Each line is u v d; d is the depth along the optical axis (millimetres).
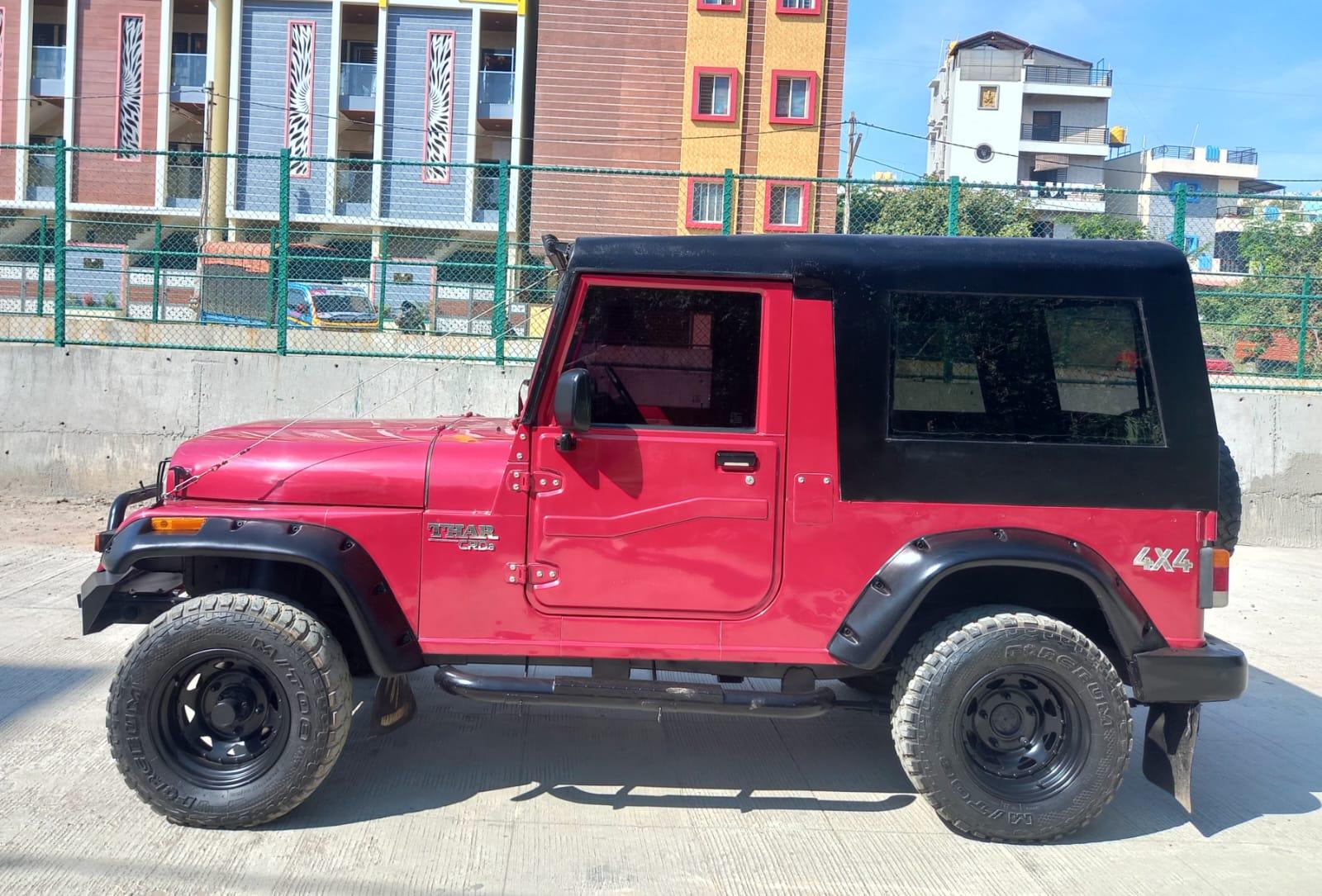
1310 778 4656
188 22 31562
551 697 3795
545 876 3529
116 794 4012
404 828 3846
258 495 3832
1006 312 3830
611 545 3781
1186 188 10578
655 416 3807
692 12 28531
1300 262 11625
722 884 3516
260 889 3355
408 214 26594
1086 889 3553
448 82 30141
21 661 5633
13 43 30688
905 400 3799
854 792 4352
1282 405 10609
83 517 9805
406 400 10711
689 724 5129
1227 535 4070
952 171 57062
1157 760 4016
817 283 3787
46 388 10594
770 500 3777
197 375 10625
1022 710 3865
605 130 28797
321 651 3695
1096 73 56594
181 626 3650
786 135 28781
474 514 3787
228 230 11570
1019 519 3783
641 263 3773
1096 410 3811
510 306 10773
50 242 12188
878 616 3691
